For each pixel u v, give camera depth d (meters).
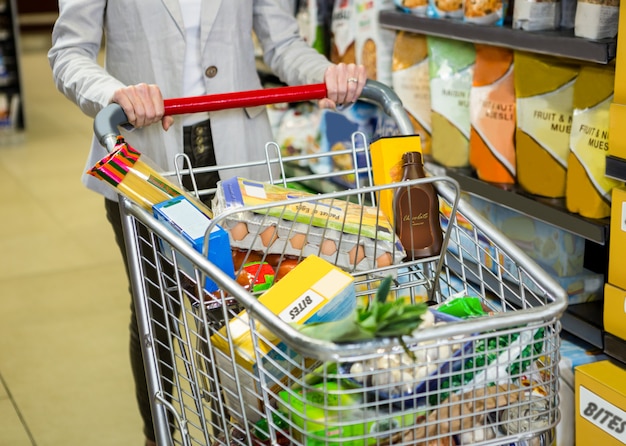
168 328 1.55
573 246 2.29
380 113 3.08
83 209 5.00
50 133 7.05
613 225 2.03
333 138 3.29
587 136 2.10
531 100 2.30
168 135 2.03
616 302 2.05
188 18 2.01
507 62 2.42
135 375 2.26
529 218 2.40
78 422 2.76
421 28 2.69
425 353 1.27
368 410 1.30
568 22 2.28
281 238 1.58
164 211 1.51
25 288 3.87
